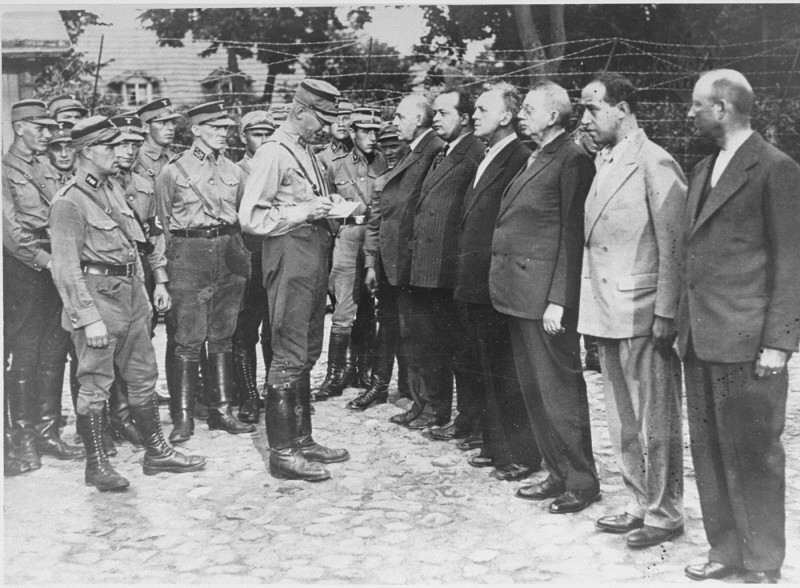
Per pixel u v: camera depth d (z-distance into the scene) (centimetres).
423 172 429
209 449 411
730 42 475
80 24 571
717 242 248
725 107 246
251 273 450
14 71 569
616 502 326
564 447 320
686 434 406
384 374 485
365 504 335
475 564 280
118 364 372
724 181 246
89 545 304
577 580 265
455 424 416
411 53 551
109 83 589
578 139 447
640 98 472
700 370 258
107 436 404
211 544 302
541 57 506
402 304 432
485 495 340
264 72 601
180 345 426
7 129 432
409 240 428
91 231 346
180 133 592
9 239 380
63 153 421
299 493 349
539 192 317
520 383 331
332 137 499
